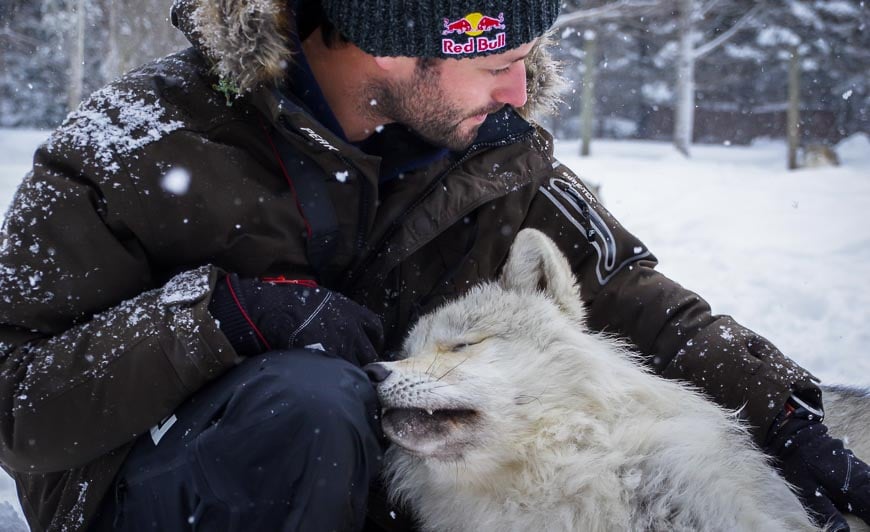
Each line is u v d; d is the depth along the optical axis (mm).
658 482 2592
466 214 3059
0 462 2545
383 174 2916
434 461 2725
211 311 2285
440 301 3100
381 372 2535
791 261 7996
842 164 20062
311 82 2689
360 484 2275
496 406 2715
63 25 15812
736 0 25281
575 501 2654
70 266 2295
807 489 2701
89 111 2455
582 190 3340
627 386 2842
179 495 2225
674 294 3162
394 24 2562
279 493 2168
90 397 2184
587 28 21344
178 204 2387
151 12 10195
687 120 22922
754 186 13992
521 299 3004
